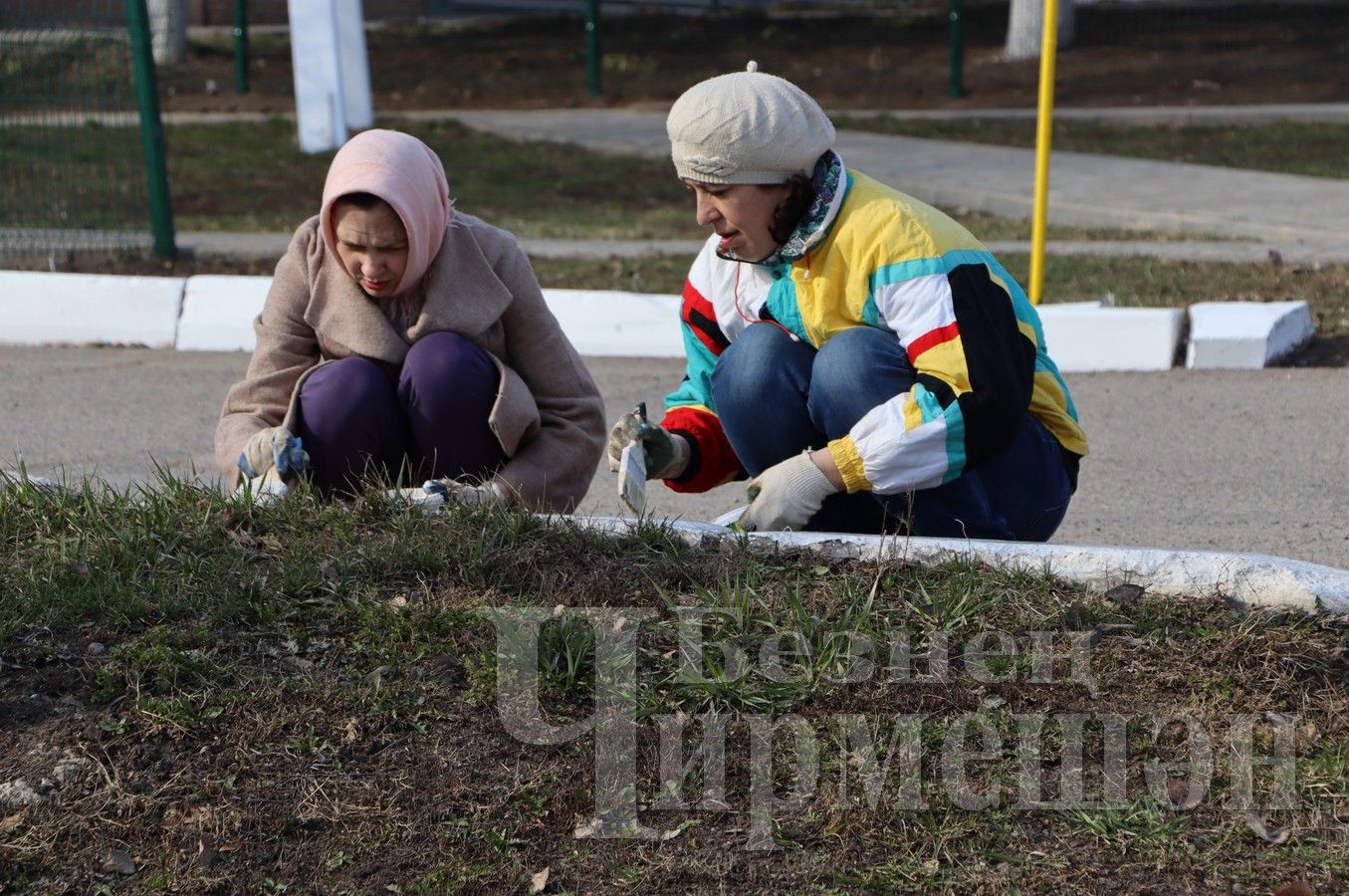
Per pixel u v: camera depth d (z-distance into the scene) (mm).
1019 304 5277
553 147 23875
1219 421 9336
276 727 4176
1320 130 23422
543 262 14195
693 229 16359
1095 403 9914
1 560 4922
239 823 3896
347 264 5422
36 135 21375
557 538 5016
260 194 19141
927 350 4906
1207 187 18125
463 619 4590
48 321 12234
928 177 19312
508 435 5512
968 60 33156
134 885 3738
